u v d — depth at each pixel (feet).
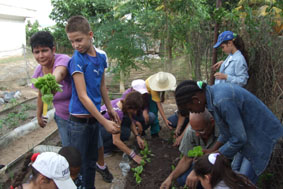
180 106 7.36
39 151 13.00
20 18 49.24
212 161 6.17
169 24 19.84
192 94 7.06
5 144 14.62
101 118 7.75
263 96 11.60
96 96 8.38
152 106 14.76
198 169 6.37
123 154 13.00
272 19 11.51
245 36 12.78
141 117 14.16
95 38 24.03
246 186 6.06
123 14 23.65
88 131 8.36
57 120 9.12
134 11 22.76
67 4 35.50
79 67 7.63
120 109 12.48
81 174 8.61
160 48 22.34
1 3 43.01
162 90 13.52
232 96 7.03
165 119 14.37
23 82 30.60
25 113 20.59
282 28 11.48
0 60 41.06
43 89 6.45
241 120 7.07
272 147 7.52
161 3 19.86
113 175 11.70
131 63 23.66
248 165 8.41
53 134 15.97
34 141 15.43
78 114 8.05
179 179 9.69
